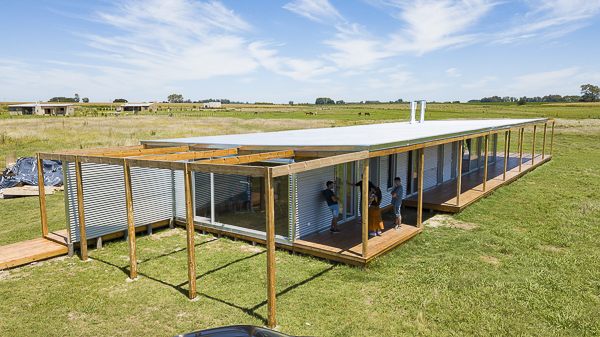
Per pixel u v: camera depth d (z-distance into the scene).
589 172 18.62
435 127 15.88
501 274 7.09
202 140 11.44
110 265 7.77
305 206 8.79
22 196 14.26
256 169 5.32
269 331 4.07
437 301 6.07
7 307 5.98
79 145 25.80
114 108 132.50
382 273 7.23
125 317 5.70
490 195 13.76
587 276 6.94
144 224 9.73
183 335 4.05
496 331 5.22
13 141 26.55
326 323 5.48
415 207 12.24
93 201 8.55
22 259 7.63
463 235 9.41
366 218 7.36
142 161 6.56
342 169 10.08
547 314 5.65
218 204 9.87
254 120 60.88
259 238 8.95
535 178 17.12
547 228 9.95
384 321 5.53
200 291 6.58
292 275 7.23
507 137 15.34
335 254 7.75
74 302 6.15
